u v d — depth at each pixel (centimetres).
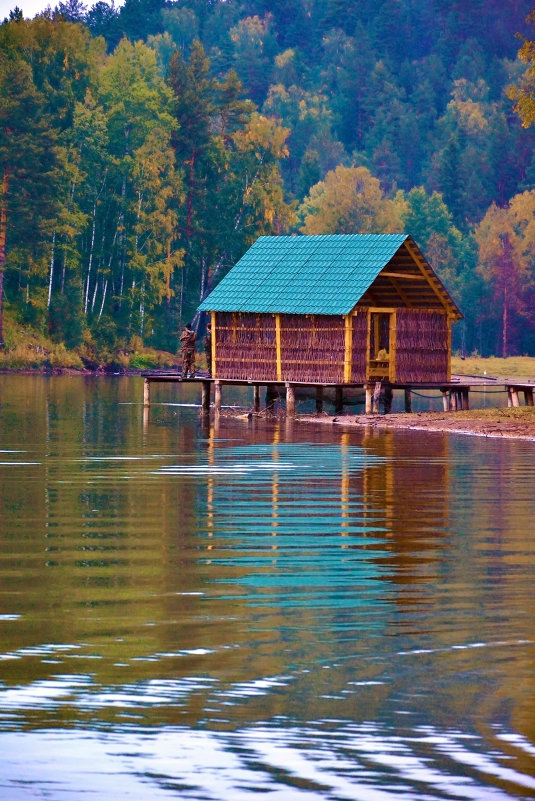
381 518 5150
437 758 2233
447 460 7781
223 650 2916
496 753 2256
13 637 3030
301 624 3184
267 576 3844
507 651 2920
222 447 8762
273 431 10456
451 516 5219
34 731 2353
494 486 6338
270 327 12794
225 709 2480
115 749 2272
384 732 2355
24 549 4350
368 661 2827
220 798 2080
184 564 4053
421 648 2945
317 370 12431
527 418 10956
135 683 2641
